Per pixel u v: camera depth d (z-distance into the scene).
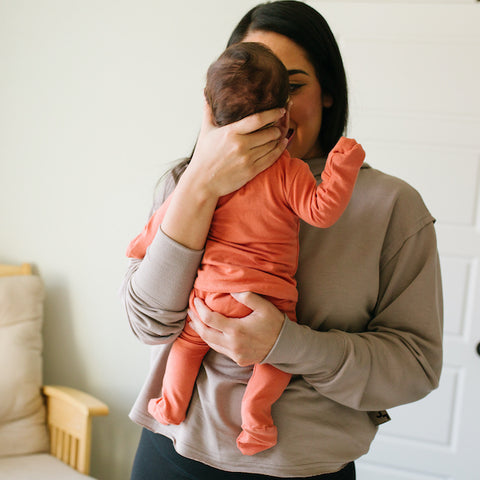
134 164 2.15
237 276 0.75
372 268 0.84
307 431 0.80
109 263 2.21
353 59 1.96
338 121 0.94
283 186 0.75
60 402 2.02
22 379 2.02
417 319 0.84
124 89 2.13
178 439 0.85
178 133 2.10
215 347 0.77
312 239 0.85
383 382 0.79
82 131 2.19
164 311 0.79
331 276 0.83
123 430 2.25
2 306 2.06
